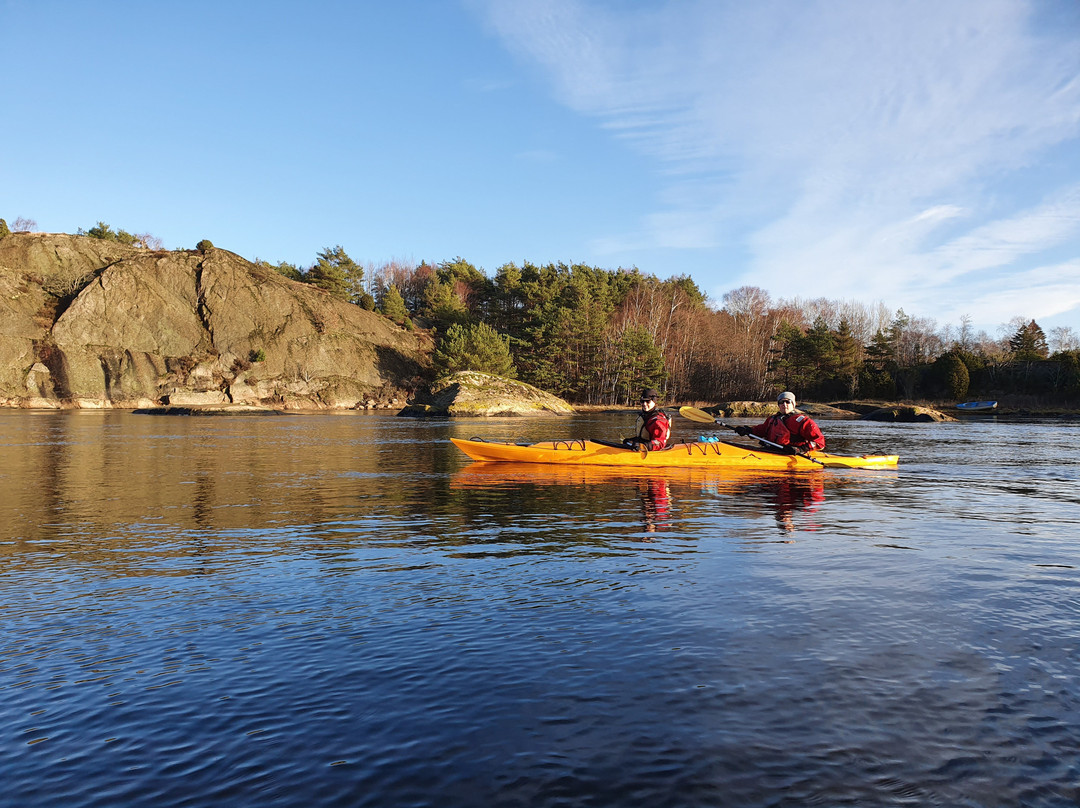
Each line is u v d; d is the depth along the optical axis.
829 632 3.28
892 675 2.78
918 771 2.10
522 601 3.84
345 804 1.96
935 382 55.56
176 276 66.81
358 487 9.01
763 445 11.39
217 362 62.81
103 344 60.59
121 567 4.68
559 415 44.09
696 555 4.98
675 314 75.38
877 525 6.23
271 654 3.07
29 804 1.97
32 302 61.19
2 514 6.88
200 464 12.18
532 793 1.99
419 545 5.38
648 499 7.95
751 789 2.01
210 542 5.51
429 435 22.09
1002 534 5.78
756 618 3.50
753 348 72.62
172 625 3.47
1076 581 4.20
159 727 2.42
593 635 3.28
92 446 16.80
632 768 2.12
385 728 2.39
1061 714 2.46
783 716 2.44
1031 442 18.78
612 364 64.81
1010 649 3.06
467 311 82.81
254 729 2.40
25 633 3.35
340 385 64.81
